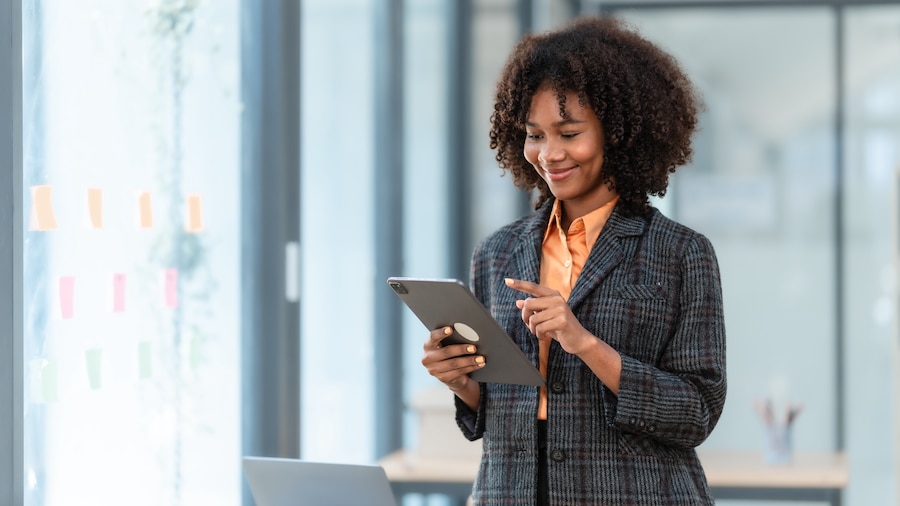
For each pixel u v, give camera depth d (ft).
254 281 13.17
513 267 7.91
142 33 10.93
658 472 7.32
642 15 22.07
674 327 7.47
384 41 18.70
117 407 10.50
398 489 13.83
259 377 13.20
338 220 16.52
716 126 21.93
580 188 7.54
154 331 11.11
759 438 21.61
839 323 21.50
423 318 7.48
